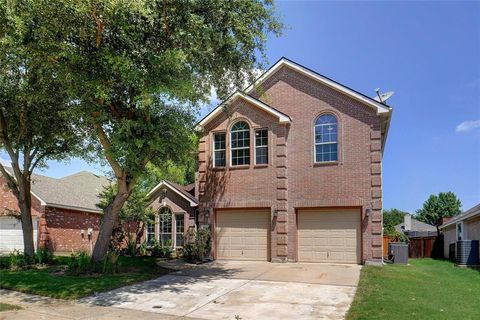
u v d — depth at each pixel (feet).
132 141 39.73
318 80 58.44
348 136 56.24
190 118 46.19
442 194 224.74
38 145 55.93
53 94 44.57
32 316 28.58
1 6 34.73
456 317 27.61
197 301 33.50
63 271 46.24
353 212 55.77
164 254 68.33
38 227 82.33
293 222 57.41
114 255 47.19
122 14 35.83
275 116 59.26
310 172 57.47
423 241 92.73
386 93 57.11
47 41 36.24
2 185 86.63
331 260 55.88
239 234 60.80
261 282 41.63
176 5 40.19
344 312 29.76
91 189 108.99
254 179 59.82
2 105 51.85
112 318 28.30
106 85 39.11
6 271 46.83
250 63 47.03
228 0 42.65
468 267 64.59
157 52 41.50
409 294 35.01
